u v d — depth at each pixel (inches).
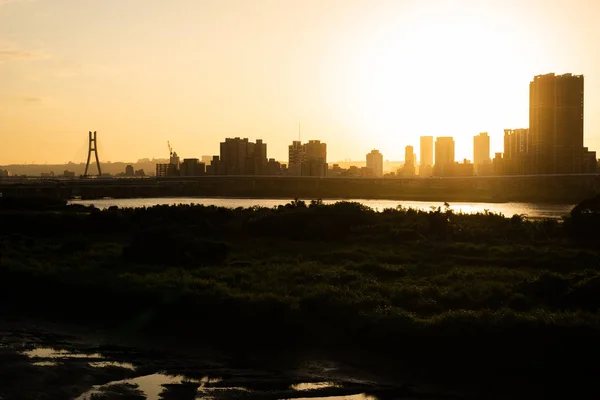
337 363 995.3
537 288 1240.2
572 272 1492.4
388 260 1670.8
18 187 6299.2
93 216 2397.9
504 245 1876.2
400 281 1413.6
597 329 983.6
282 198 7504.9
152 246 1658.5
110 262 1612.9
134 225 2391.7
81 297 1312.7
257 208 2699.3
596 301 1179.3
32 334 1144.8
